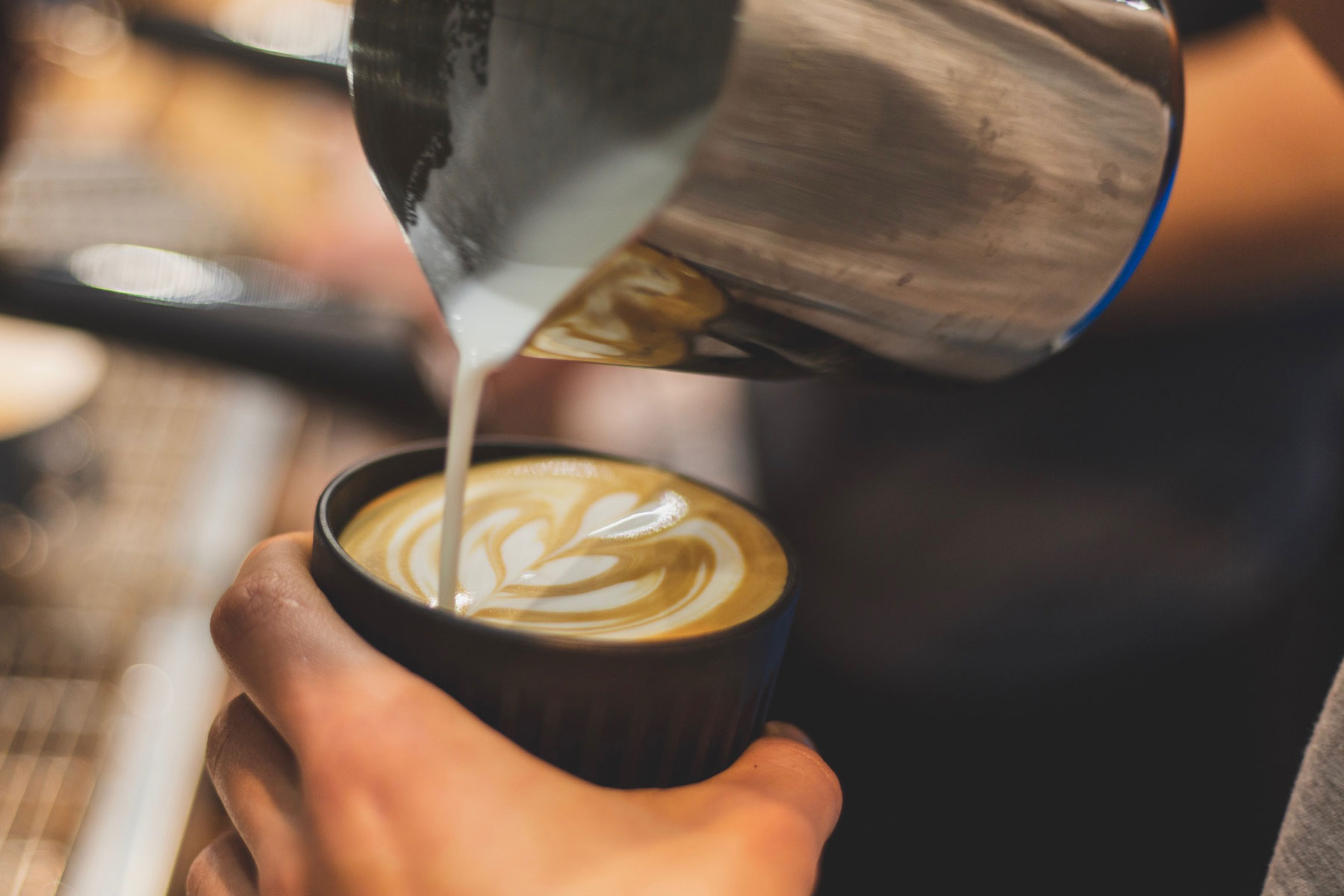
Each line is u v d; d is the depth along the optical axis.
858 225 0.26
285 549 0.31
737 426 0.84
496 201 0.27
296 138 0.90
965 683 0.61
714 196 0.25
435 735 0.27
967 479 0.67
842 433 0.77
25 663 0.44
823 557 0.71
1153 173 0.28
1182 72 0.29
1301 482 0.56
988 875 0.57
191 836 0.39
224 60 0.87
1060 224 0.28
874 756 0.63
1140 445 0.62
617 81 0.25
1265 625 0.55
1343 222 0.53
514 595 0.33
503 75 0.26
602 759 0.28
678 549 0.35
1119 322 0.62
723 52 0.24
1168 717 0.58
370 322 0.50
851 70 0.25
